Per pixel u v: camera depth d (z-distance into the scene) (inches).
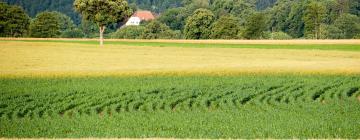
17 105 1259.2
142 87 1572.3
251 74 1887.3
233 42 4955.7
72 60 2778.1
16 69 2187.5
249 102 1289.4
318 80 1705.2
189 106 1269.7
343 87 1534.2
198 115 1094.4
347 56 2979.8
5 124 996.6
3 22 6879.9
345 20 6663.4
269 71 1951.3
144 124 983.0
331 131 887.7
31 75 1903.3
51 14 7037.4
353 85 1572.3
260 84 1615.4
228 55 3161.9
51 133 896.9
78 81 1736.0
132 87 1576.0
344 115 1080.2
